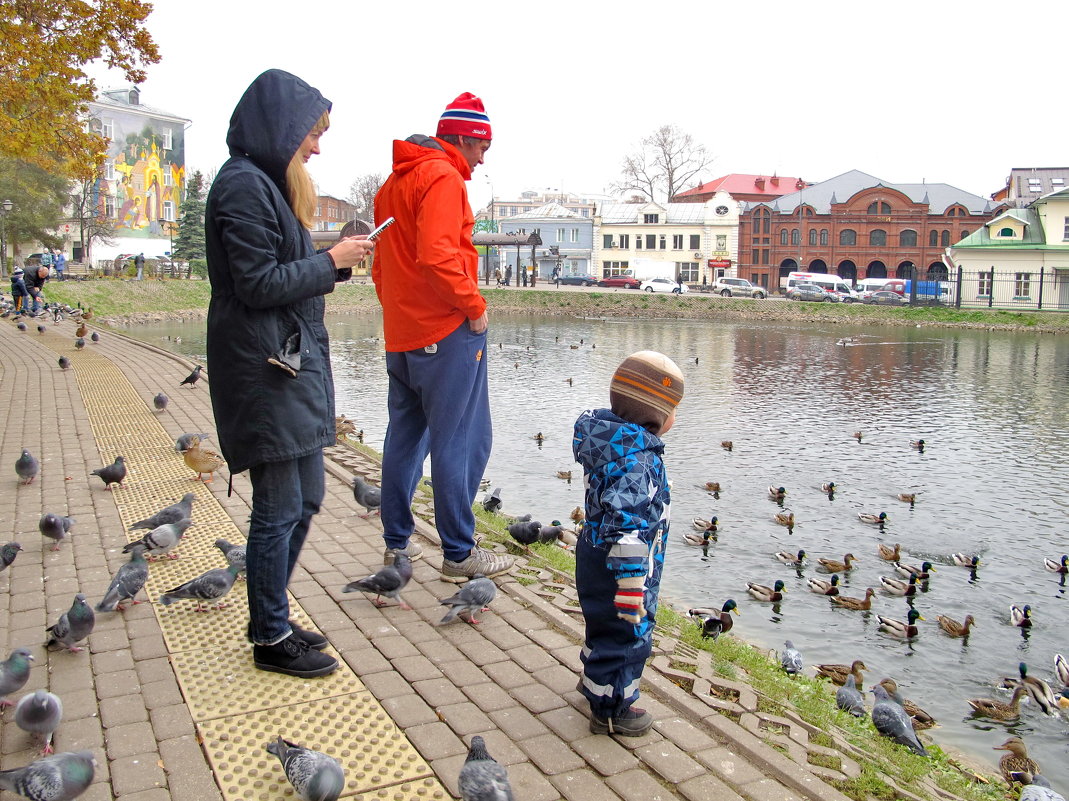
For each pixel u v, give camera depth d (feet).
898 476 65.16
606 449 13.32
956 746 29.30
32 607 19.16
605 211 314.14
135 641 17.17
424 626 18.10
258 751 13.21
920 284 239.50
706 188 371.15
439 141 19.11
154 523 23.86
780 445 75.00
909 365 134.62
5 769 12.89
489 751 13.41
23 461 29.99
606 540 12.89
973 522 54.34
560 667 16.35
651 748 13.74
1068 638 38.47
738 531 51.60
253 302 14.05
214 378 14.83
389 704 14.74
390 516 21.26
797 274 251.39
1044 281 220.43
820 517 54.75
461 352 19.04
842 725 18.60
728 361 136.67
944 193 277.64
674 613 23.88
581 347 151.43
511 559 21.83
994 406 97.30
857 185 290.76
